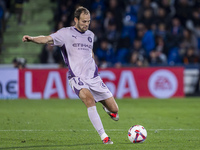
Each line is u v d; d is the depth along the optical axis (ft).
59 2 252.42
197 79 186.60
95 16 230.48
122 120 115.96
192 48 212.02
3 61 253.65
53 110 142.00
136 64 196.75
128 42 217.36
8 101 172.04
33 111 138.92
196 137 86.02
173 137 85.87
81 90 75.66
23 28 266.57
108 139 75.20
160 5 231.71
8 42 260.01
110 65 199.82
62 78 180.75
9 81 181.88
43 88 181.27
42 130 96.02
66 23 238.68
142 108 146.82
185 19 227.40
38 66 208.95
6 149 70.33
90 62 79.20
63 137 85.35
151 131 94.94
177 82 181.88
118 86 181.16
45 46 224.74
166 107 149.89
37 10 274.16
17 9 271.28
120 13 228.02
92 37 80.43
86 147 72.13
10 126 102.83
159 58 205.57
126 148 71.36
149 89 181.16
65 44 77.92
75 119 118.21
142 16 221.05
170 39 215.51
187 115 127.85
